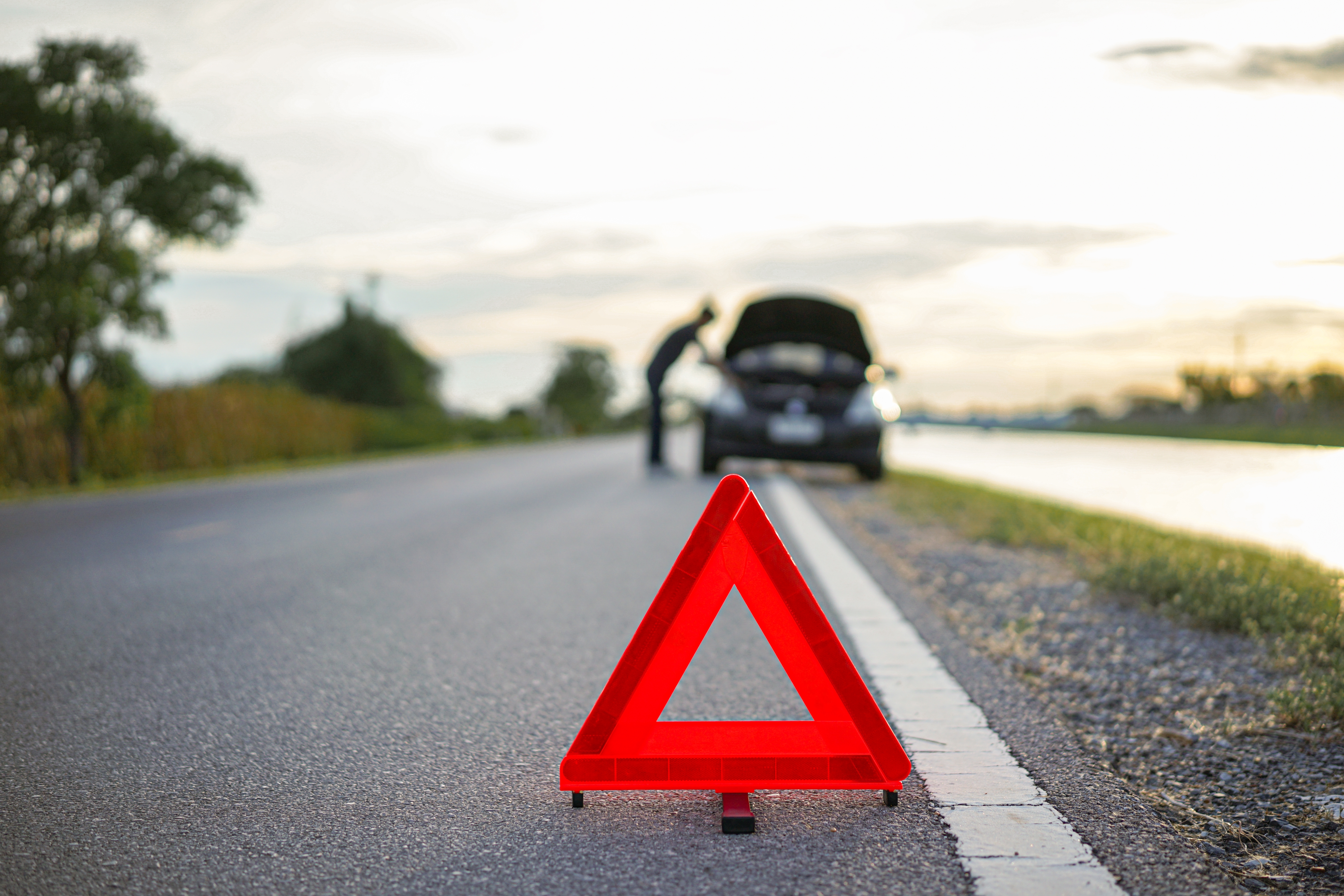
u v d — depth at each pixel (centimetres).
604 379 8112
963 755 302
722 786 271
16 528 938
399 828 258
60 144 1405
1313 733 315
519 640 472
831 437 1244
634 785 272
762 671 407
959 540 777
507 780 293
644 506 1077
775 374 1259
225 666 427
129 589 610
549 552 756
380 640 473
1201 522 881
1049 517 813
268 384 4828
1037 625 479
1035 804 265
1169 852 235
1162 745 313
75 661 436
